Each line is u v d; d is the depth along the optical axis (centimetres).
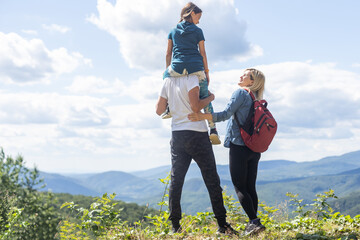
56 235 302
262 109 436
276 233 458
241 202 438
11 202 293
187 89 428
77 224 432
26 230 291
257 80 448
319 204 562
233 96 438
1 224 289
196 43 441
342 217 520
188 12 445
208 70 456
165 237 434
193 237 435
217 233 437
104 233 446
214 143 450
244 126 434
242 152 439
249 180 451
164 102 453
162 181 482
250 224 431
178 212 446
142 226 467
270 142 432
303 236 421
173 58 444
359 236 419
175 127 436
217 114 431
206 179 436
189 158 446
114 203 477
